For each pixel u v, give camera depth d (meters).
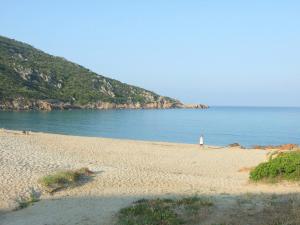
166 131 70.44
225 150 35.06
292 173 16.86
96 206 13.37
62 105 151.25
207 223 10.19
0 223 11.93
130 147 35.44
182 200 12.85
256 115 154.25
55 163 23.16
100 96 182.38
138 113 146.38
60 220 11.73
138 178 19.31
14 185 16.75
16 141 33.53
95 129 69.56
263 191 15.35
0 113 110.31
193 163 27.16
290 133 67.50
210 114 156.88
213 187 17.22
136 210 11.57
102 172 20.58
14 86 147.75
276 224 9.59
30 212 13.16
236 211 11.19
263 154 31.97
